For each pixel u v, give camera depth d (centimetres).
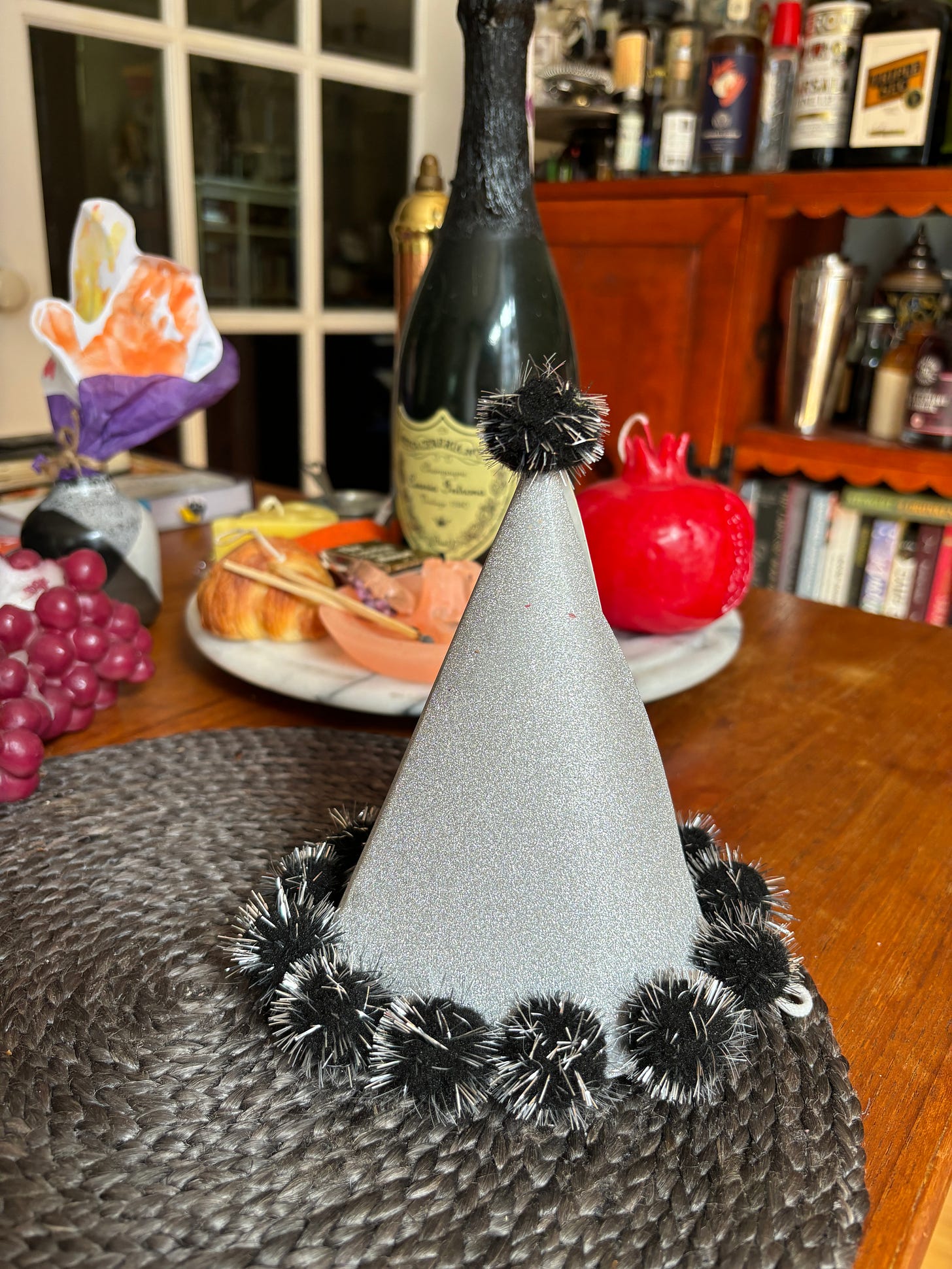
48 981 32
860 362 135
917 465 118
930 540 121
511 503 27
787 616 76
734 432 135
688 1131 26
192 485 96
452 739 27
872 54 114
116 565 62
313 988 27
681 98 132
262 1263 22
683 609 58
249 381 174
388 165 183
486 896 27
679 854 29
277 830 41
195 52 151
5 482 93
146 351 62
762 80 129
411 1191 24
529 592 26
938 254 143
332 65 167
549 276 61
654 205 134
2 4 130
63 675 49
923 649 69
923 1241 25
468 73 58
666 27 135
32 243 142
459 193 60
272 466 183
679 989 27
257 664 55
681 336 136
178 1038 29
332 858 32
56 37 138
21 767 42
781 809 46
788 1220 24
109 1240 23
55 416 63
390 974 28
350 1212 24
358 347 188
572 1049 26
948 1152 27
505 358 59
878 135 116
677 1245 23
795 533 132
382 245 187
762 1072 29
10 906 36
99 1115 26
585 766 27
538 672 26
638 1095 28
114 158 149
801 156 123
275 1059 29
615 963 27
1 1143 25
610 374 145
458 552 64
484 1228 23
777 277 133
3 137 135
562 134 152
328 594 56
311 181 171
